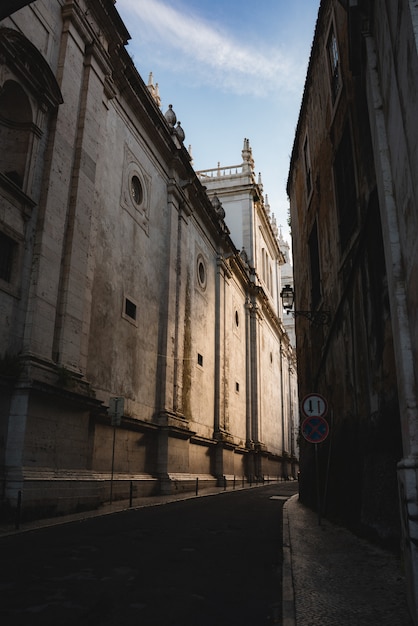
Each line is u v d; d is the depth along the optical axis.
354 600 4.62
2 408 10.56
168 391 20.27
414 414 4.53
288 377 52.88
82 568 5.90
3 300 10.99
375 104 6.01
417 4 3.94
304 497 16.48
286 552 7.10
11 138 12.31
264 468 37.59
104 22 15.91
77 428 12.59
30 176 12.17
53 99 12.98
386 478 7.29
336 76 12.54
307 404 10.49
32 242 12.12
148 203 20.41
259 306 40.62
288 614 4.21
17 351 11.29
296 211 20.25
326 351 13.48
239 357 34.59
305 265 17.80
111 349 16.25
